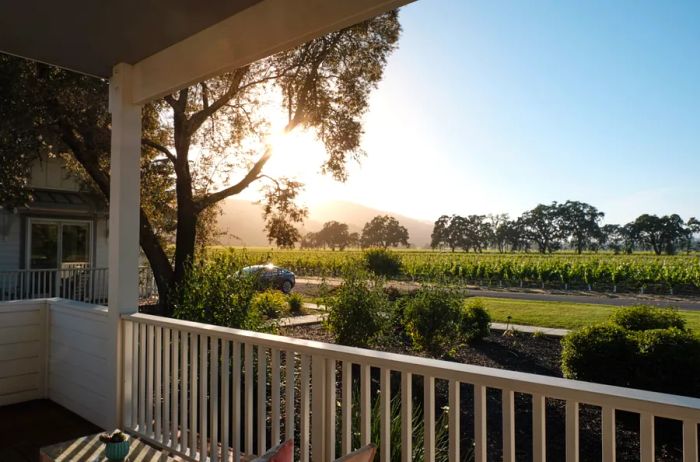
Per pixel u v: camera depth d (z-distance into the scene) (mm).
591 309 8023
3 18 2838
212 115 9062
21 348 4191
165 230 9344
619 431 3973
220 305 4910
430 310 6195
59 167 12750
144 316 3287
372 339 6039
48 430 3568
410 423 1807
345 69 8758
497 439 3961
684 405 1193
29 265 12211
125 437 1905
